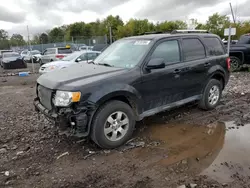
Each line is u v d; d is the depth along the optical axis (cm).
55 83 356
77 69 423
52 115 353
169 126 464
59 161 344
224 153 355
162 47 439
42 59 1709
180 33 498
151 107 429
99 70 402
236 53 1119
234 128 450
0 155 366
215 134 424
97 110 355
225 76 566
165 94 441
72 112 336
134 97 390
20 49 3781
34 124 495
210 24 3816
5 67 1853
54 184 291
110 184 288
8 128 477
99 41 2806
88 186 285
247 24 3197
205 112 540
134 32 4884
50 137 427
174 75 447
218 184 280
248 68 1166
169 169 316
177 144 388
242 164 323
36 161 346
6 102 705
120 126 380
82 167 327
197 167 318
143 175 304
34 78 1276
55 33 6175
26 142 410
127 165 329
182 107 573
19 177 307
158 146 383
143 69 402
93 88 345
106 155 358
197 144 387
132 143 393
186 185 280
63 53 1677
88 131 347
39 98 424
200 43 516
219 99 569
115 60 450
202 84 515
